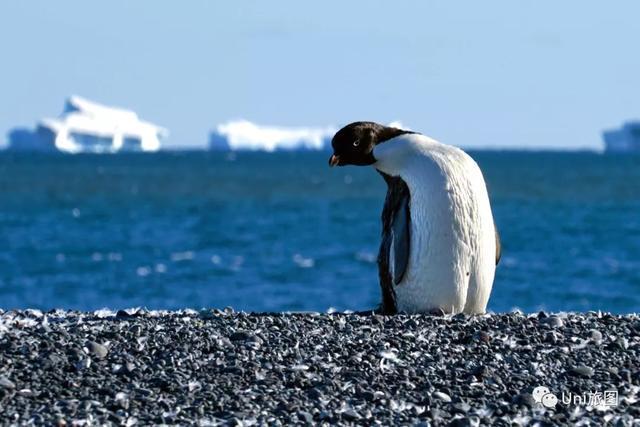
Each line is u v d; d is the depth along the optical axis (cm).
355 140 2498
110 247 9112
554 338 2244
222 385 1928
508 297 6400
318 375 1989
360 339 2202
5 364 1995
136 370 1988
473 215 2406
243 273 7506
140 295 6506
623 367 2083
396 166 2473
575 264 7850
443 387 1941
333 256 8512
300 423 1747
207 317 2459
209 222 11788
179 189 19038
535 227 10956
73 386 1908
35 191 17912
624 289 6656
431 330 2269
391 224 2502
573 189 18875
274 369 2012
